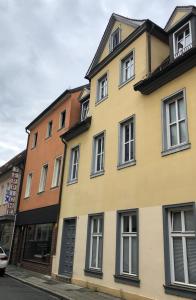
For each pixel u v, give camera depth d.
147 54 13.09
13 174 24.16
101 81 16.42
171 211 10.11
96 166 14.99
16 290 12.51
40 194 20.17
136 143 12.20
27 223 20.86
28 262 19.73
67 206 16.39
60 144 19.27
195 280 8.89
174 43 12.21
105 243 12.59
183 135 10.47
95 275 12.76
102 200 13.48
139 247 10.75
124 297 10.89
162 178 10.56
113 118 14.15
